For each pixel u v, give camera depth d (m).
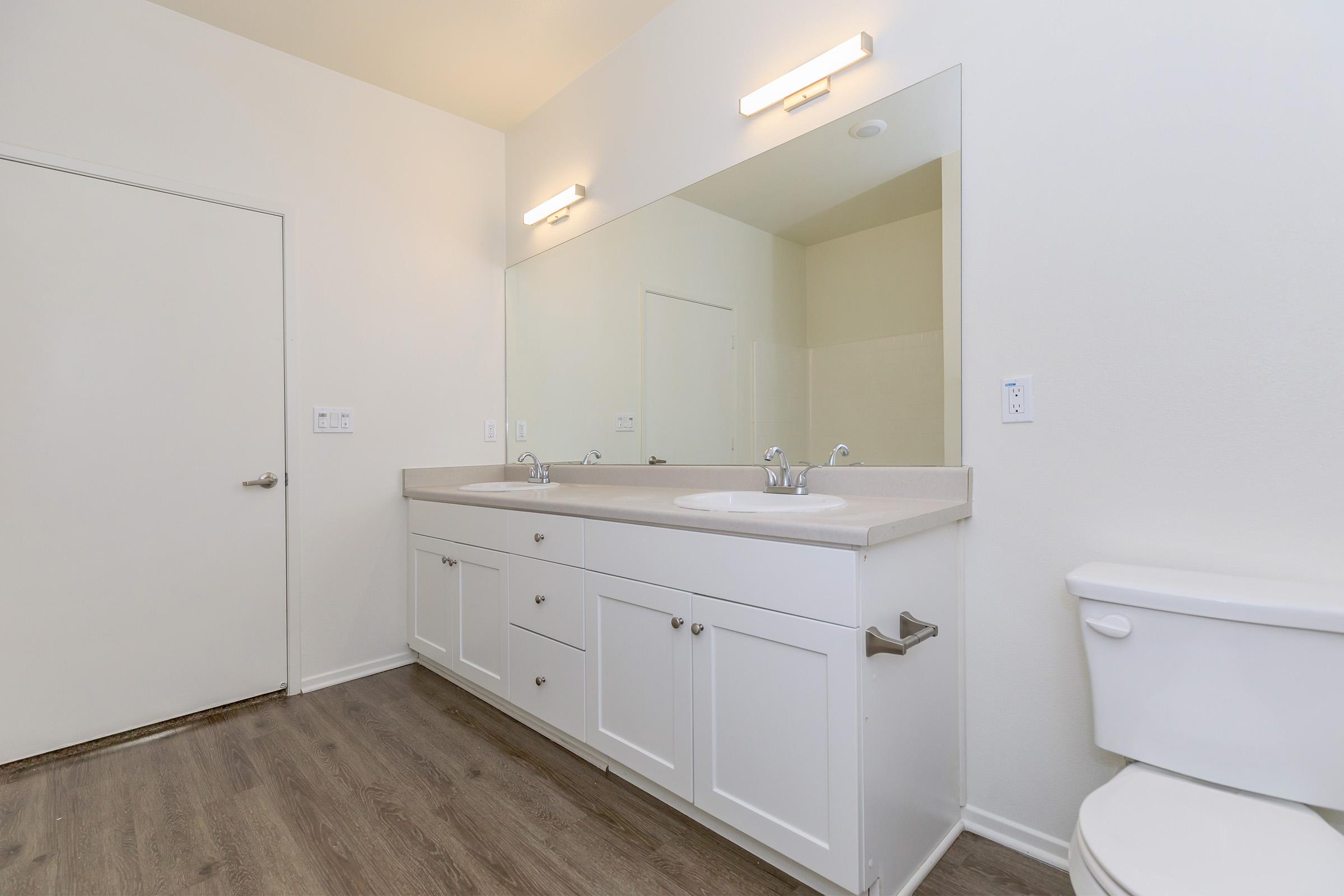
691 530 1.44
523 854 1.42
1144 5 1.26
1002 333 1.46
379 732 2.04
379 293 2.60
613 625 1.66
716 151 2.06
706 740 1.43
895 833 1.27
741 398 2.01
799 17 1.83
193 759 1.86
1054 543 1.39
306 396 2.41
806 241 1.83
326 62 2.44
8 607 1.84
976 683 1.51
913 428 1.61
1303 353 1.10
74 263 1.95
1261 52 1.13
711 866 1.39
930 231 1.57
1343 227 1.06
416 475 2.69
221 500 2.21
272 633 2.33
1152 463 1.26
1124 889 0.78
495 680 2.11
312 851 1.43
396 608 2.65
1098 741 1.17
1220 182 1.17
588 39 2.35
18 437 1.86
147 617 2.07
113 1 2.02
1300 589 1.04
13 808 1.61
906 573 1.31
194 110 2.17
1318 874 0.79
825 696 1.20
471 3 2.12
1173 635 1.07
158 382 2.09
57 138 1.92
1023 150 1.42
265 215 2.32
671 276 2.21
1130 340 1.28
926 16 1.57
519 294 2.94
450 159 2.83
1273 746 0.98
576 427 2.64
